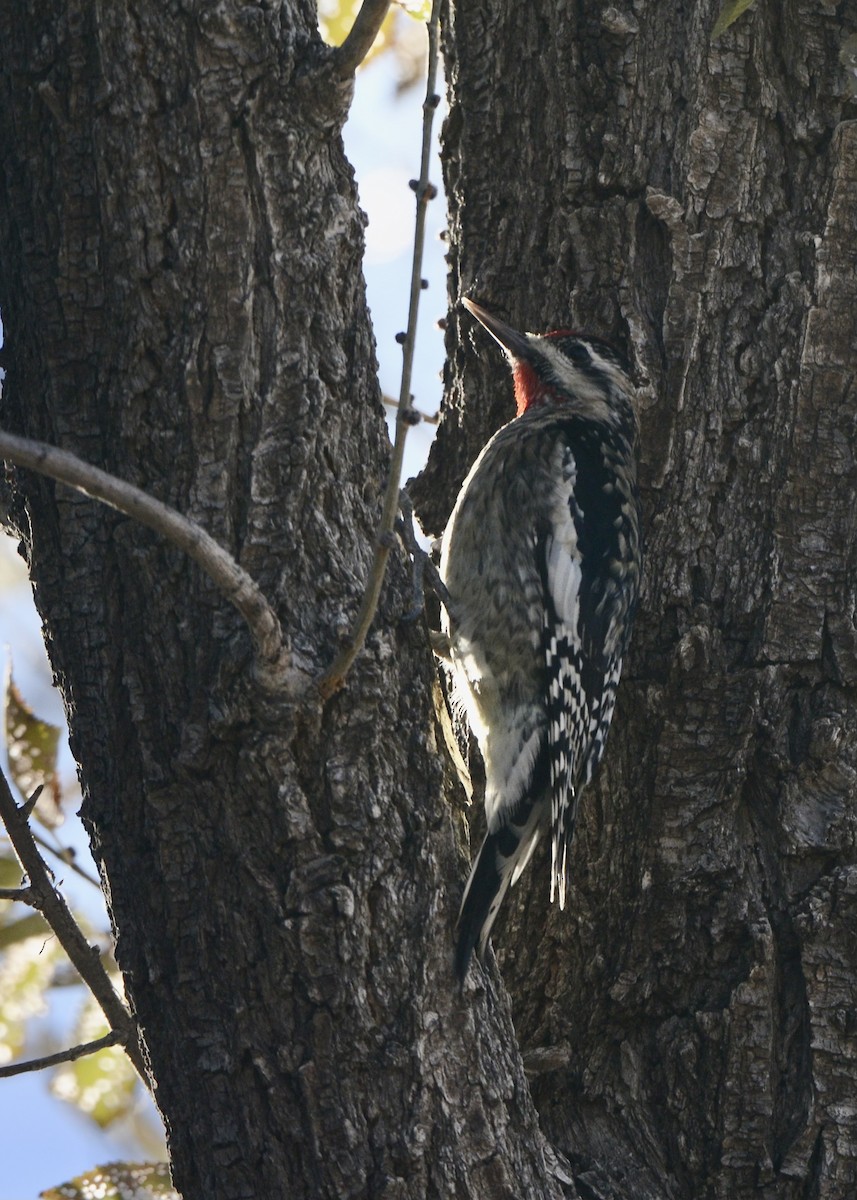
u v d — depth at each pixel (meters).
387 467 6.40
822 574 7.24
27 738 7.92
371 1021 5.79
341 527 6.06
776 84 7.58
